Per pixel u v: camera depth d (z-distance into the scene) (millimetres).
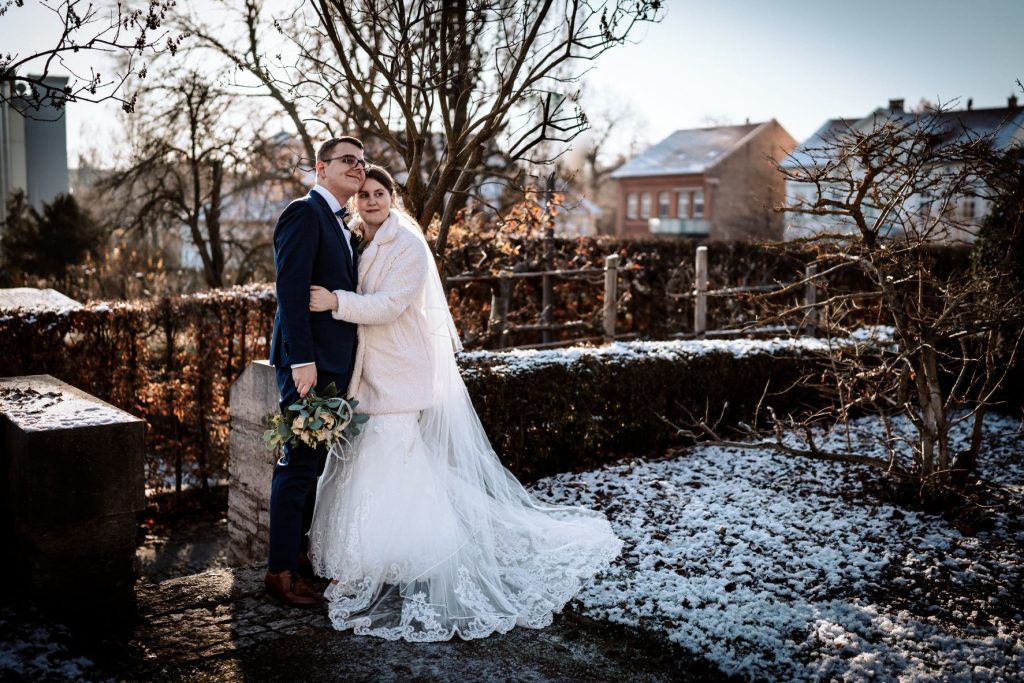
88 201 19547
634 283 11211
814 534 4387
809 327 9383
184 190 17031
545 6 4754
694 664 3189
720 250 13117
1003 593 3730
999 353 5152
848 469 5469
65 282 16703
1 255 19234
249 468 5164
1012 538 4285
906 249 4832
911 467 5148
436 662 3162
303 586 3629
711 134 50219
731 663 3146
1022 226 5434
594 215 48031
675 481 5312
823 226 5578
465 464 3980
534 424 5473
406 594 3592
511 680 3043
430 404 3770
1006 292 4902
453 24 5324
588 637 3416
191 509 7418
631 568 4016
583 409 5688
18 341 6422
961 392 7078
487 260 8188
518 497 4391
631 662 3215
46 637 3074
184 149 15867
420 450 3738
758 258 12789
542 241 9680
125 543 3381
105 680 2922
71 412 3527
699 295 9164
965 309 4906
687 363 6254
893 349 6711
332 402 3445
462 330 7973
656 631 3418
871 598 3717
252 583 3811
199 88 14664
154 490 7285
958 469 4809
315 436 3439
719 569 3969
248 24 13555
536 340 10195
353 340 3672
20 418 3371
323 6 4949
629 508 4812
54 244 18203
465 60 5562
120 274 16047
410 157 5543
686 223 46969
